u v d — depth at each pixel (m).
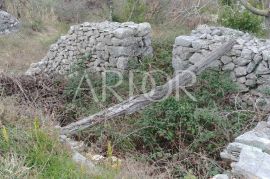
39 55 12.09
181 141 5.88
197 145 5.67
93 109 7.07
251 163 4.28
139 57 8.80
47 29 15.81
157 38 9.89
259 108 6.57
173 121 6.10
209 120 5.98
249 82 6.85
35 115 4.83
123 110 6.14
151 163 5.51
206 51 7.50
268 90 6.52
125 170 4.16
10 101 5.35
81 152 4.70
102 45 8.70
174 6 13.44
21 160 3.78
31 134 4.23
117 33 8.38
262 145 4.77
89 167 4.01
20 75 8.48
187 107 6.15
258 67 6.71
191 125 5.96
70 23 16.97
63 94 7.87
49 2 17.95
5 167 3.58
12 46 12.80
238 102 6.74
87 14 17.45
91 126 5.95
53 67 9.77
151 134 6.11
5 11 16.30
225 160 4.96
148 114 6.25
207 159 5.05
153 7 13.57
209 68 7.16
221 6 11.80
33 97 7.37
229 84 6.86
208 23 12.34
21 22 15.80
